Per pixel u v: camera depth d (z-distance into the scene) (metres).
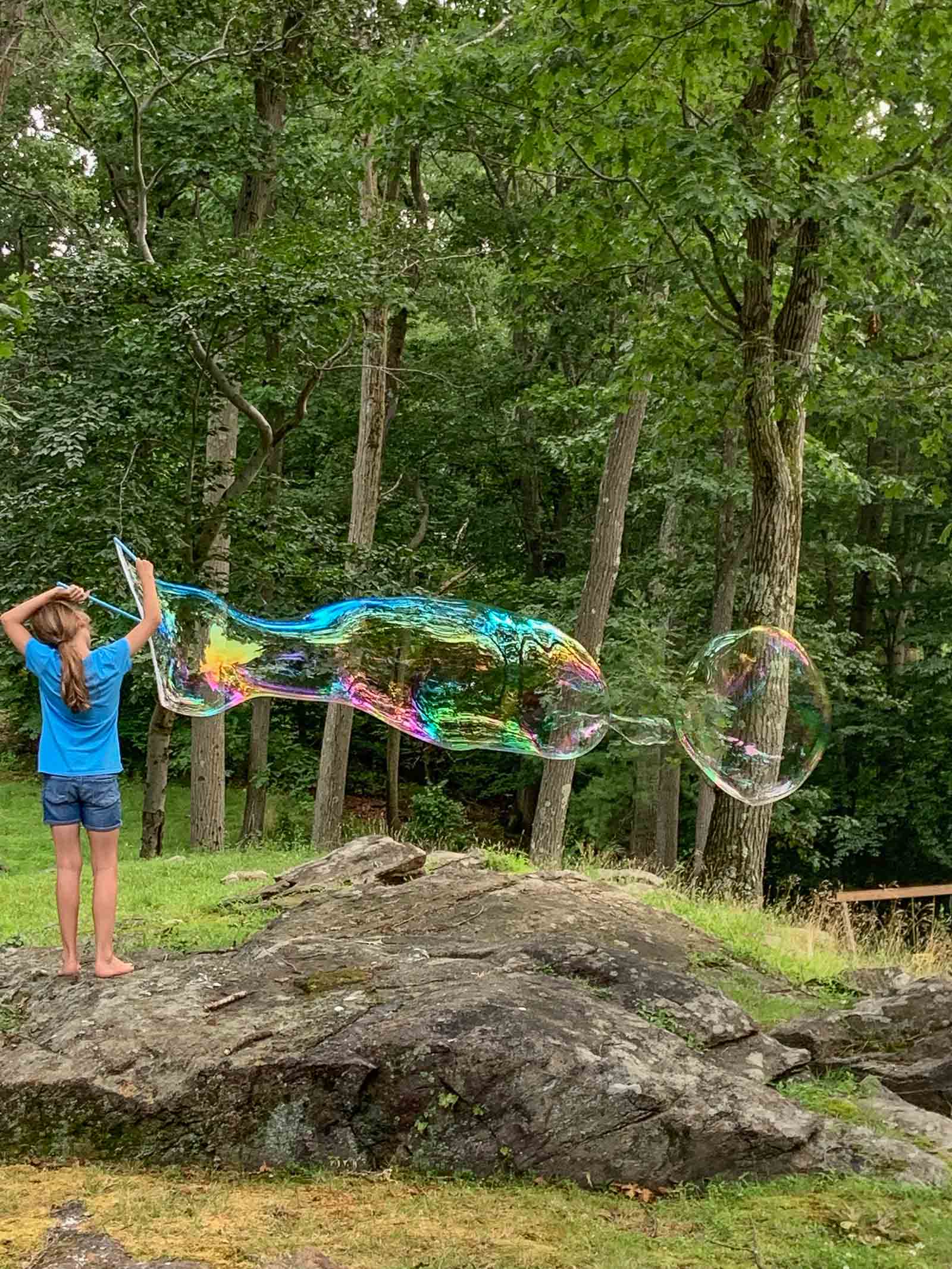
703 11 8.34
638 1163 3.57
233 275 11.16
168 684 5.66
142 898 8.01
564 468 17.67
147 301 11.58
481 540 23.72
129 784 23.14
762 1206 3.38
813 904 9.18
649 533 22.42
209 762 15.30
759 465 10.05
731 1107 3.68
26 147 15.62
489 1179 3.54
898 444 18.56
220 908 6.92
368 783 24.09
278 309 11.38
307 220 15.50
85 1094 3.70
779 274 11.59
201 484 13.48
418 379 21.27
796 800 17.00
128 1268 2.78
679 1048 3.97
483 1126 3.63
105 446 11.81
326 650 5.91
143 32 12.48
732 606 16.44
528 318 12.37
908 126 9.32
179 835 19.59
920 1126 4.08
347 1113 3.67
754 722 7.13
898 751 19.70
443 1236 3.08
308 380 13.40
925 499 16.95
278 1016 4.04
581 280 11.37
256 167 13.76
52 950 5.21
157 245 16.20
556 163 10.91
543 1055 3.69
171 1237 3.01
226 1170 3.59
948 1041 4.76
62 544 11.36
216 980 4.43
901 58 8.89
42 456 11.30
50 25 12.46
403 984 4.34
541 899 6.39
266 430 12.88
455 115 10.34
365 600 6.21
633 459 14.59
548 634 6.16
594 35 8.57
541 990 4.21
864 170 9.98
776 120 8.97
